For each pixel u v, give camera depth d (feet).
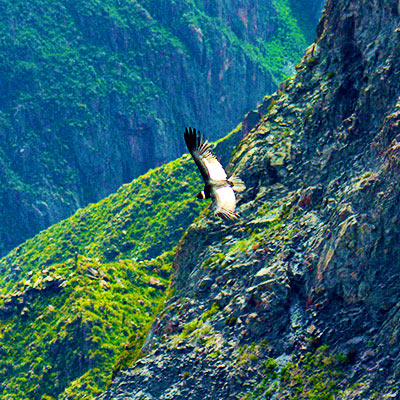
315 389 294.46
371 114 343.67
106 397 349.61
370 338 293.43
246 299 331.77
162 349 349.82
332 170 348.18
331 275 311.27
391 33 345.31
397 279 297.53
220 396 317.83
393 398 275.80
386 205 306.55
